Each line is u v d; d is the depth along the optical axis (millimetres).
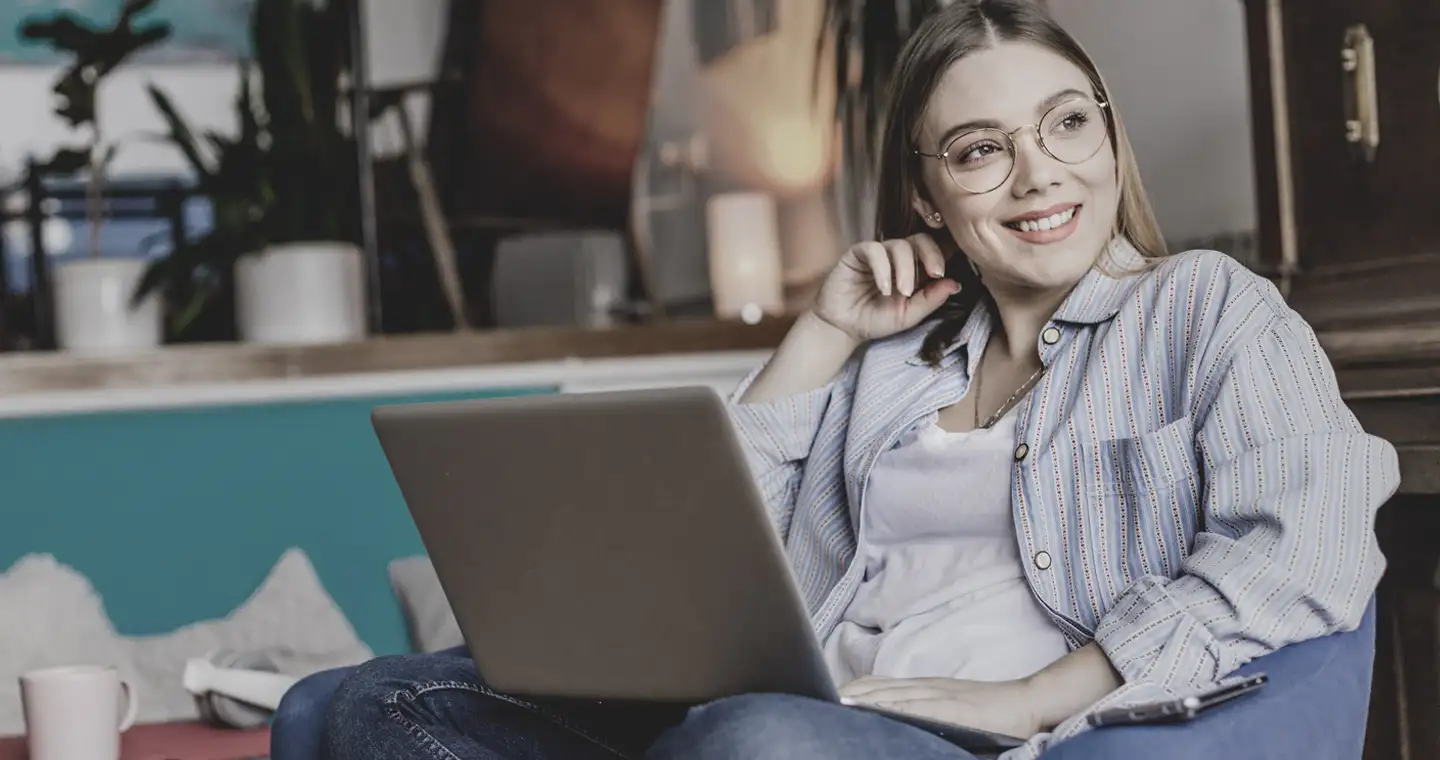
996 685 1249
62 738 1763
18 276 3178
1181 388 1368
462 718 1351
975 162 1477
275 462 2697
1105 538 1370
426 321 3410
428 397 2785
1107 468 1383
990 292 1590
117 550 2627
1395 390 1678
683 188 3508
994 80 1462
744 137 3492
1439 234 1706
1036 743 1124
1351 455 1242
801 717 1059
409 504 1273
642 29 3531
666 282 3492
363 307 3113
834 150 3420
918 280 1639
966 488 1449
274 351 2912
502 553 1236
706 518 1107
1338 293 1816
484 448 1196
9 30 3217
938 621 1403
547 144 3486
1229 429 1299
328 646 2523
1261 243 1925
